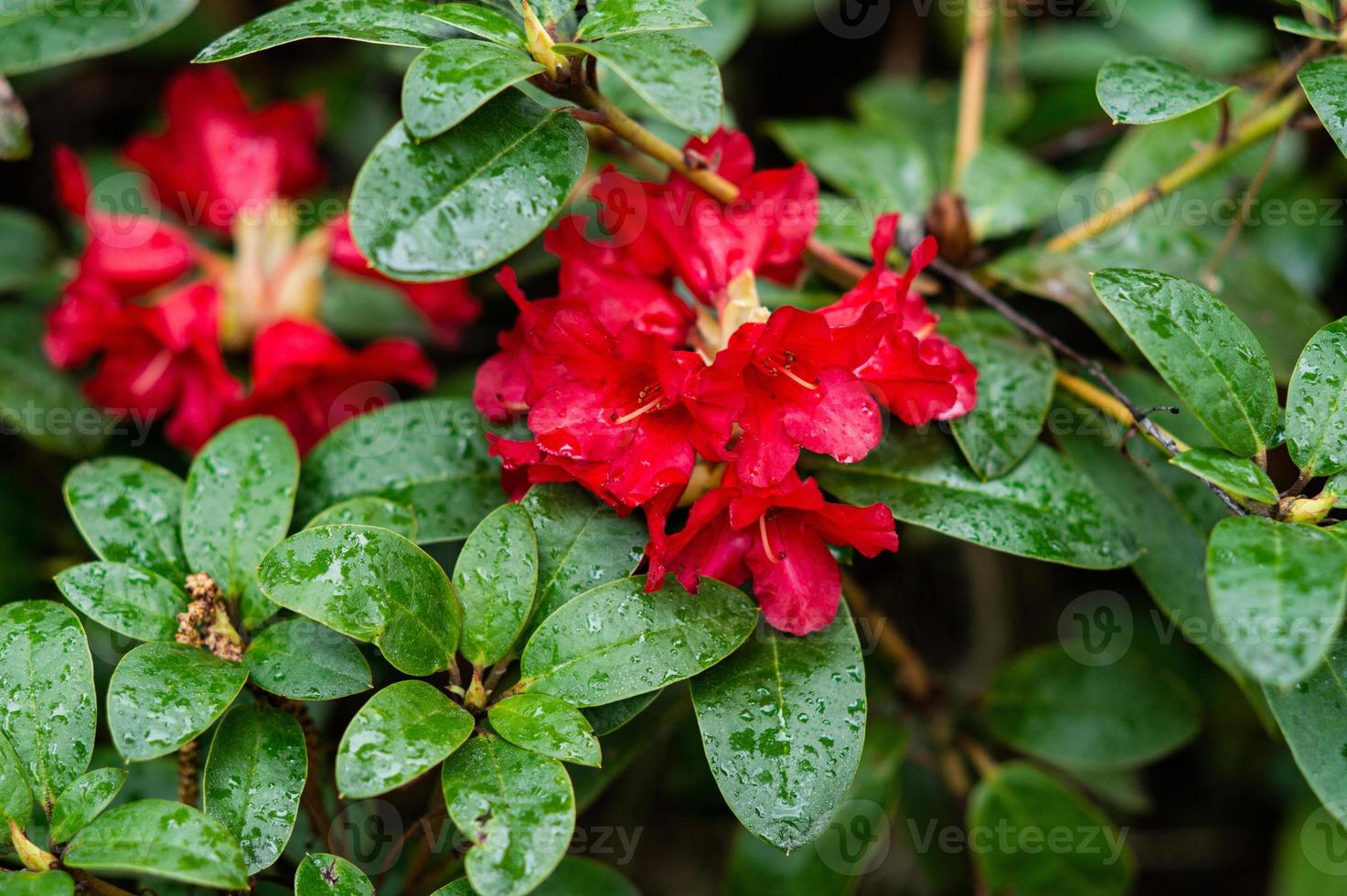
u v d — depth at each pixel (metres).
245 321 0.82
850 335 0.68
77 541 0.85
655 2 0.69
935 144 0.91
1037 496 0.73
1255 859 1.01
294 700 0.71
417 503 0.75
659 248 0.72
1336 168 0.90
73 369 0.84
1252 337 0.70
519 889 0.66
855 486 0.73
